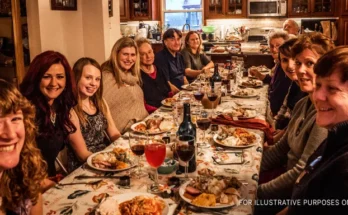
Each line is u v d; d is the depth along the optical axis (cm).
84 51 520
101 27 508
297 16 752
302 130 190
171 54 437
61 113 210
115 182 161
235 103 314
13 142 109
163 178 165
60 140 208
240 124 243
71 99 213
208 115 265
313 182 109
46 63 199
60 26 470
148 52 360
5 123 107
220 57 605
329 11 731
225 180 152
